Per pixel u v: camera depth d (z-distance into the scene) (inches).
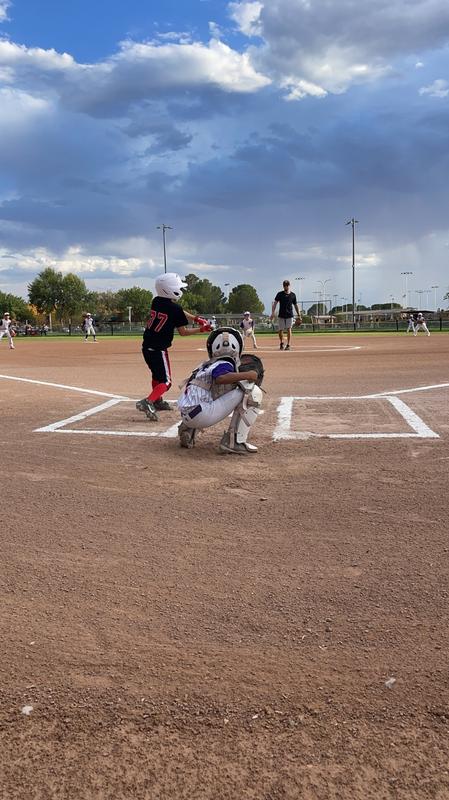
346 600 114.3
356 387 392.5
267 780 73.4
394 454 216.4
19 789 72.6
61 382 452.4
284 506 165.6
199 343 1127.6
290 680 91.7
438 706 85.5
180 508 165.2
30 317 4687.5
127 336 1891.0
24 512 162.9
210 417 219.1
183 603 114.3
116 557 134.6
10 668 95.2
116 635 104.1
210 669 94.7
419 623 106.0
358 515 157.5
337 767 75.1
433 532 145.2
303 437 246.4
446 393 355.6
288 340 803.4
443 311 2753.4
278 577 124.2
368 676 92.3
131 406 332.2
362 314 2918.3
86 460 215.3
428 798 70.5
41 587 121.2
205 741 79.7
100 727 82.4
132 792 72.0
